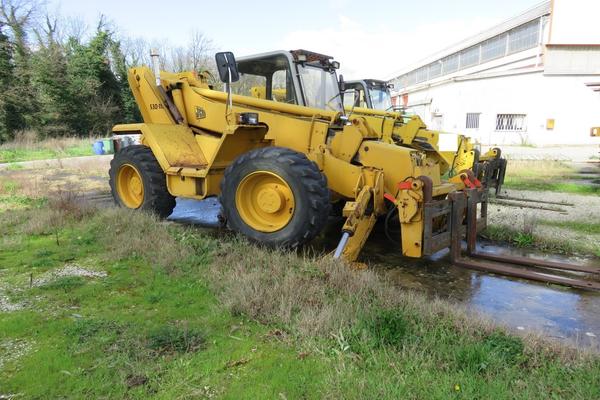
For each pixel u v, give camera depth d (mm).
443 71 44188
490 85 28094
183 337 2762
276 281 3516
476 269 4461
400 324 2777
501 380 2322
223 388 2311
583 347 2770
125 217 5531
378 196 4551
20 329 2920
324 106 6406
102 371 2443
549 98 26969
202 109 6086
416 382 2311
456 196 4430
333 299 3305
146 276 3879
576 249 5129
